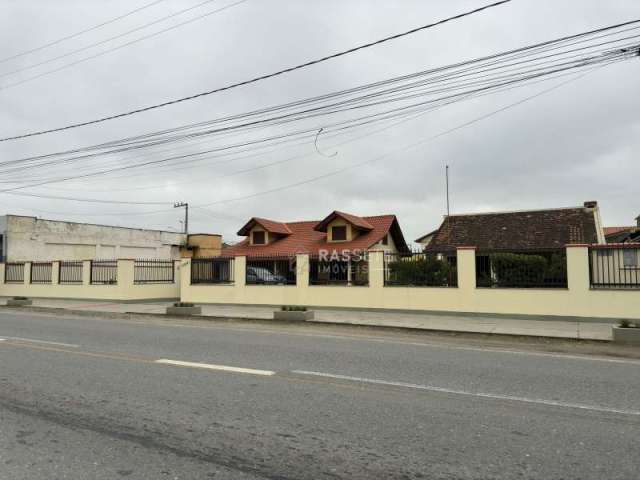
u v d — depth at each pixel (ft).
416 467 12.45
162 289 79.00
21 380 21.27
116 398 18.48
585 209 86.79
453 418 16.29
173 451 13.42
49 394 19.02
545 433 14.90
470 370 24.21
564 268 47.32
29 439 14.28
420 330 41.39
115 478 11.75
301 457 13.04
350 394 19.25
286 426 15.46
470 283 50.34
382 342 34.37
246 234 106.42
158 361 25.75
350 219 95.25
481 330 40.45
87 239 110.93
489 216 93.25
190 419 16.07
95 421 15.85
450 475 11.99
